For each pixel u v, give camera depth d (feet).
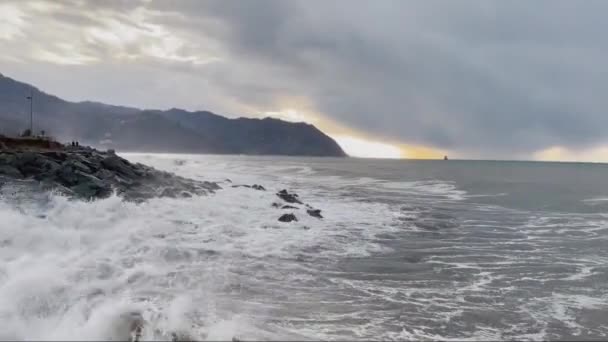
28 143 100.89
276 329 22.75
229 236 47.52
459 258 41.52
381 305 27.86
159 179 87.10
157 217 54.54
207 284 30.25
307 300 28.22
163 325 21.24
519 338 23.66
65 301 24.80
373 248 45.44
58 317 22.59
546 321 25.96
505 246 47.19
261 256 39.68
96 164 77.97
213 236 46.80
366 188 120.16
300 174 195.11
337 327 24.00
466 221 63.82
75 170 64.90
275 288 30.48
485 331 24.40
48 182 59.98
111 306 23.29
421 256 42.22
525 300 29.58
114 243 40.09
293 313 25.71
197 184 92.99
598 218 67.15
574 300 29.71
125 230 45.73
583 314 27.14
